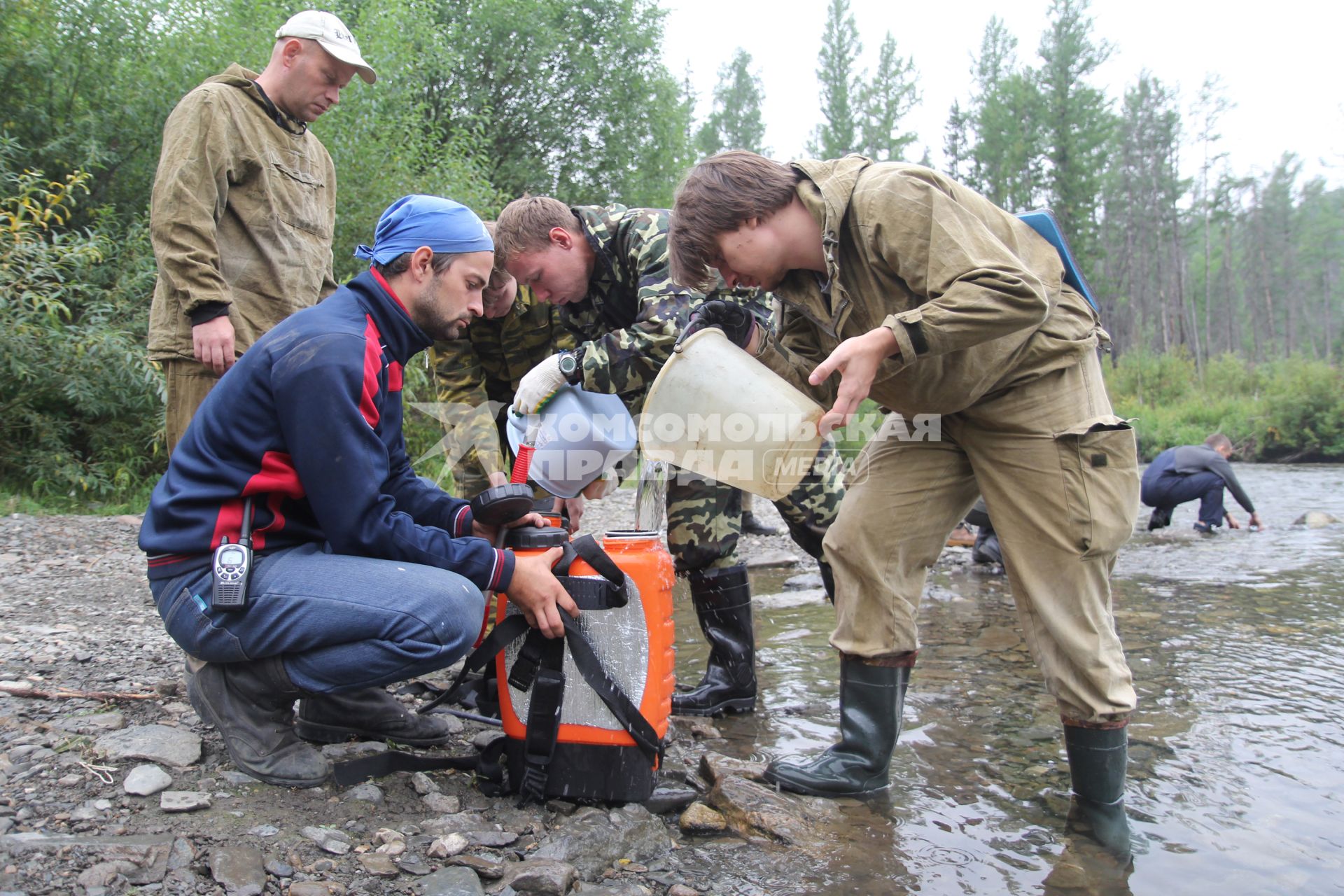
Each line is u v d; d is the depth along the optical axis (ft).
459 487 11.60
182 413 8.71
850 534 7.77
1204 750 8.91
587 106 58.23
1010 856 6.72
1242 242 205.57
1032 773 8.34
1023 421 7.01
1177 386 102.47
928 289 6.35
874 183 6.61
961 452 7.68
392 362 6.93
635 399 9.84
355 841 6.10
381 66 29.30
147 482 22.97
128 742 7.13
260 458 6.43
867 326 7.05
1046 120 148.15
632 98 58.95
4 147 22.54
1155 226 168.86
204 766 6.93
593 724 6.81
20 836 5.62
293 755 6.82
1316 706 10.21
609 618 6.79
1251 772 8.34
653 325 8.60
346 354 6.38
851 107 172.76
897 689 7.92
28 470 21.08
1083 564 7.03
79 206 24.90
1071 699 7.25
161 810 6.19
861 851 6.75
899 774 8.34
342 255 28.07
